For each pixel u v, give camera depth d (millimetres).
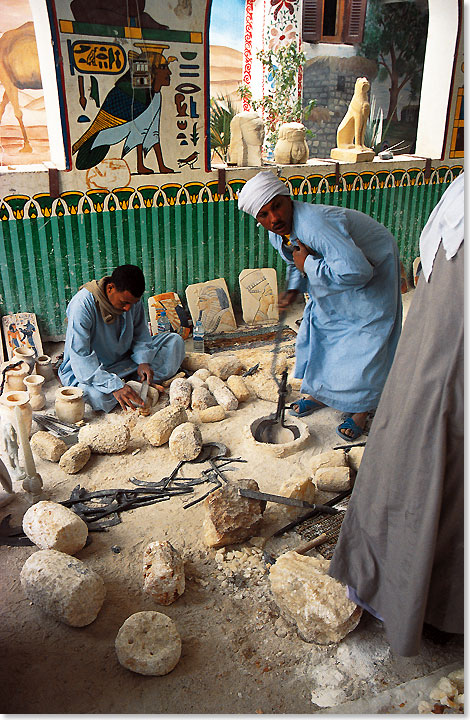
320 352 4359
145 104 5172
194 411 4445
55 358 5305
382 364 4180
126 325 4621
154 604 2738
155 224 5605
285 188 3859
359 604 2541
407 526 2299
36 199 5051
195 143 5508
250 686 2357
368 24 7707
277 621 2662
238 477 3688
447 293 2137
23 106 6156
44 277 5309
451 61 6785
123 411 4453
